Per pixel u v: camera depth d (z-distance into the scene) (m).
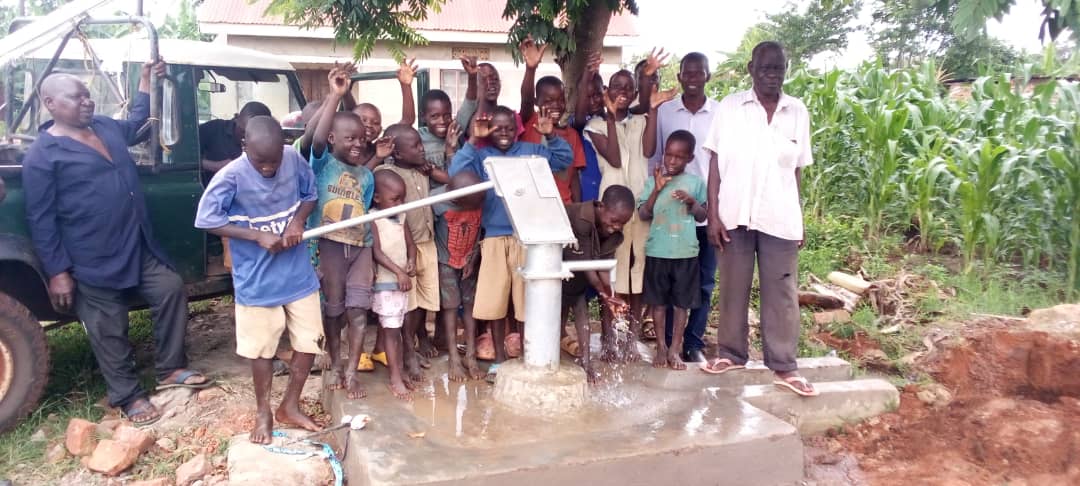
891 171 7.01
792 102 3.84
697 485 3.18
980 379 4.26
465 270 4.01
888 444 3.79
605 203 3.79
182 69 4.36
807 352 4.91
